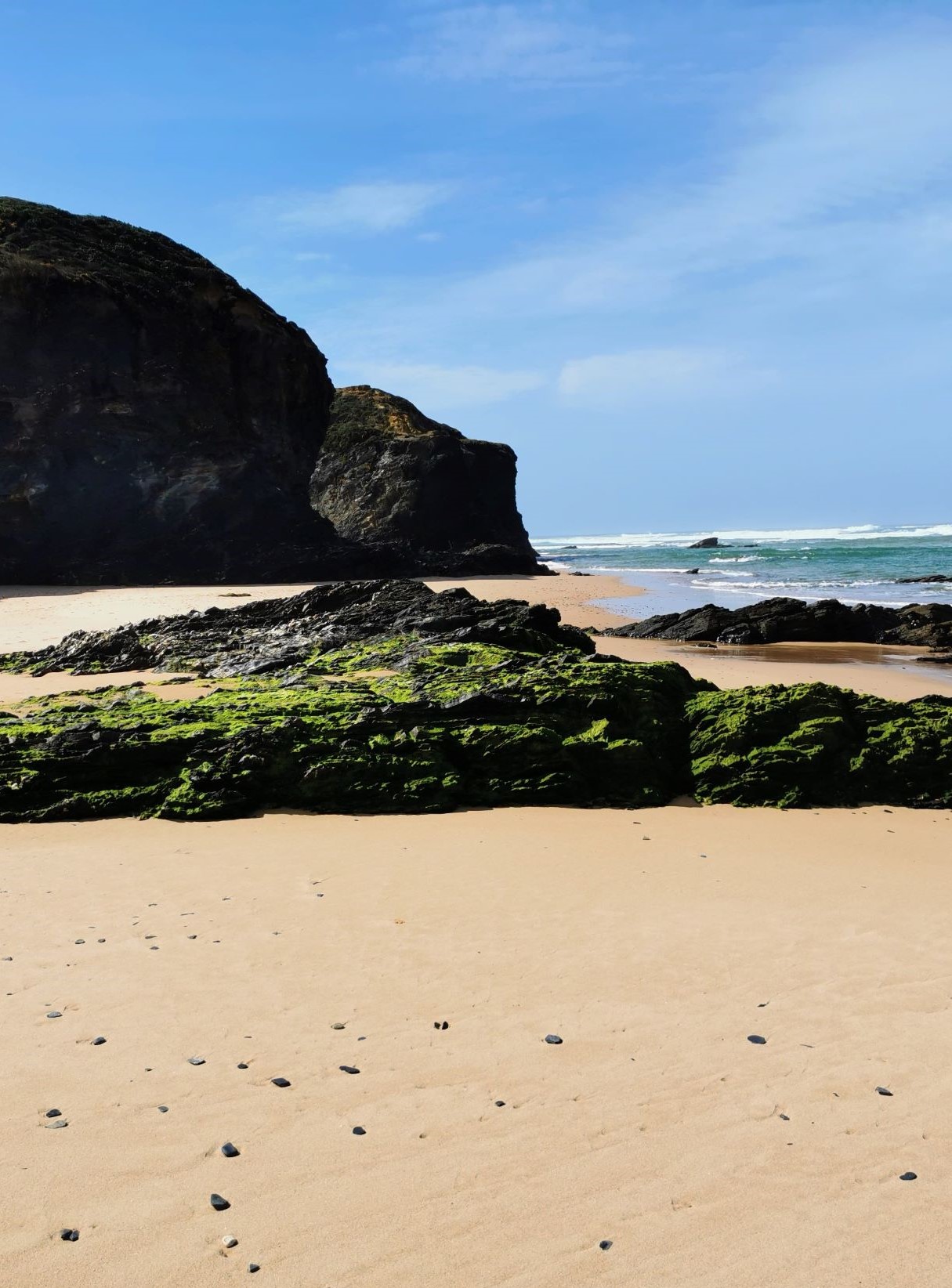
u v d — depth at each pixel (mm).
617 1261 4723
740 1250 4801
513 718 14031
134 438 64125
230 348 70250
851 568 83625
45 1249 4723
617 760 13602
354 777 13000
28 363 61750
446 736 13602
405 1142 5578
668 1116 5855
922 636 34875
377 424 101188
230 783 12805
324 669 18766
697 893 9797
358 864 10633
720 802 13539
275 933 8625
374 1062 6426
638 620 42219
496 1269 4664
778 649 33812
